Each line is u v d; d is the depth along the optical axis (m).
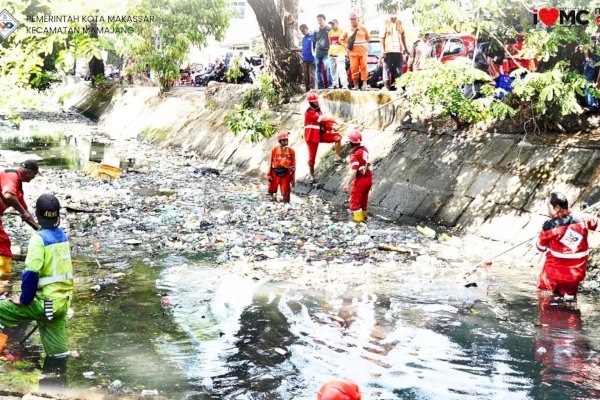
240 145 20.36
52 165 19.84
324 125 15.54
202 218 12.65
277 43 20.77
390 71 16.36
